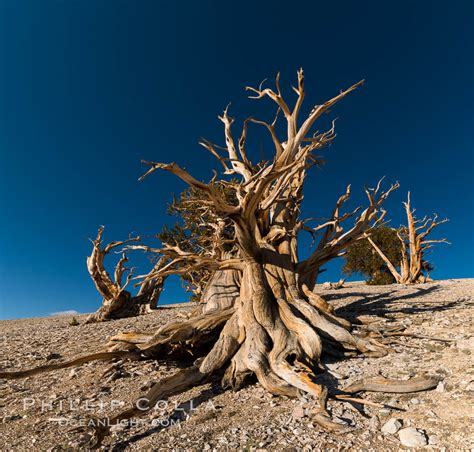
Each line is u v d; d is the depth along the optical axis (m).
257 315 4.91
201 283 11.49
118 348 5.31
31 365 5.64
